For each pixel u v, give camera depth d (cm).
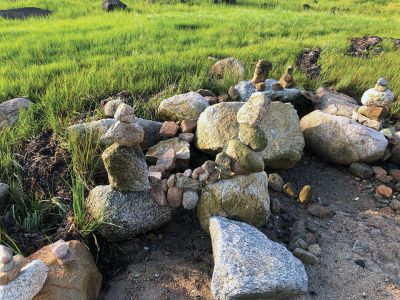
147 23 371
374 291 142
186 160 176
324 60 296
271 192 183
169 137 192
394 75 272
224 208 156
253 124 149
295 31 376
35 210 158
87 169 172
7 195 165
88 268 137
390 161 209
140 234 160
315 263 150
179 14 433
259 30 367
